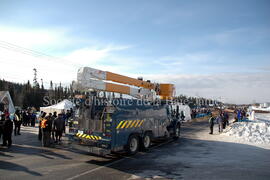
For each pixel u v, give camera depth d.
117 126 7.62
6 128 9.09
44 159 7.24
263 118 32.09
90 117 8.10
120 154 8.52
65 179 5.29
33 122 18.53
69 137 8.32
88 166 6.57
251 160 7.96
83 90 7.98
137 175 5.83
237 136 14.33
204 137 14.48
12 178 5.25
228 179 5.71
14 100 61.88
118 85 9.08
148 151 9.30
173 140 12.84
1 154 7.80
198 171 6.38
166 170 6.40
